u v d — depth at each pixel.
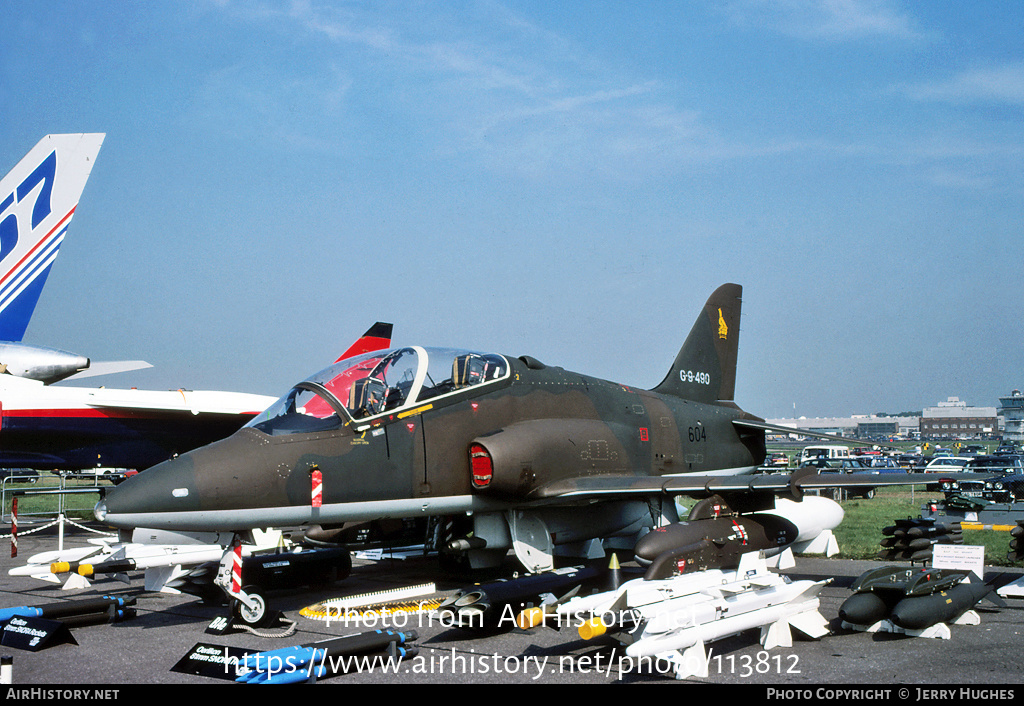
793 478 9.92
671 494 10.95
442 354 10.01
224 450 8.13
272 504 8.08
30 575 10.71
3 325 17.97
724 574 8.38
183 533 9.28
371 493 8.81
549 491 9.99
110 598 8.44
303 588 10.48
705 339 14.99
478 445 9.62
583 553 12.14
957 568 8.96
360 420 8.84
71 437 18.61
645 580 7.89
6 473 22.44
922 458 49.41
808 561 12.93
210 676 6.23
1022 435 124.00
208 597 9.20
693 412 13.62
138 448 19.62
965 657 6.79
